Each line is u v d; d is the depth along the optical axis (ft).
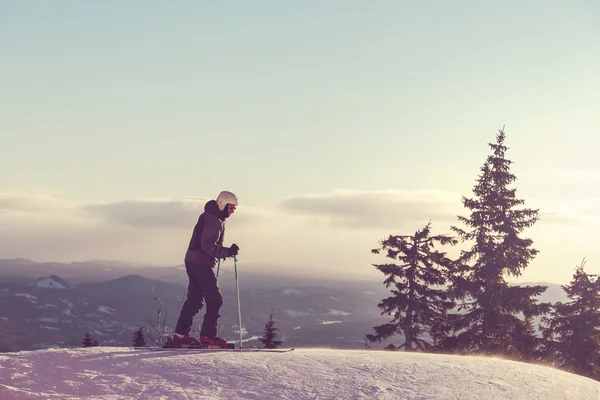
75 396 20.75
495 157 120.37
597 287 112.78
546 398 21.89
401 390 21.77
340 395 21.07
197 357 25.81
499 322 111.14
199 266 30.68
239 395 20.90
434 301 112.47
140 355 26.14
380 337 111.34
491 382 23.32
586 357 109.29
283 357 26.17
